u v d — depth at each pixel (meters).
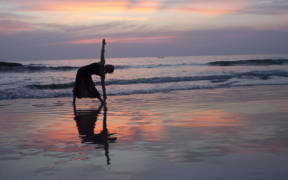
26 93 10.41
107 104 8.05
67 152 3.52
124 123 5.33
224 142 3.84
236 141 3.88
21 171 2.86
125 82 14.44
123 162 3.10
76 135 4.44
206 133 4.37
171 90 11.23
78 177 2.69
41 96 10.05
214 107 7.00
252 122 5.12
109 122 5.47
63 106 7.79
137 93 10.62
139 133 4.48
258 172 2.74
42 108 7.42
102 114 6.42
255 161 3.06
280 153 3.33
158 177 2.67
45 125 5.25
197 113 6.21
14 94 10.15
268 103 7.45
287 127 4.69
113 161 3.14
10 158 3.29
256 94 9.38
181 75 18.42
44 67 23.23
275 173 2.71
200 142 3.86
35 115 6.35
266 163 2.99
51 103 8.43
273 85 12.30
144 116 6.02
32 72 21.97
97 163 3.08
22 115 6.35
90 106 7.73
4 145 3.86
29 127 5.07
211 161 3.08
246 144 3.73
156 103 7.96
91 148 3.69
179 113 6.27
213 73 19.17
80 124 5.32
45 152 3.54
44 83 13.93
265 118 5.48
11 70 22.17
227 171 2.79
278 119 5.37
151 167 2.93
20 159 3.25
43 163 3.11
